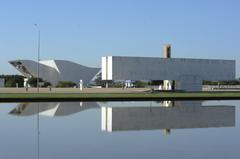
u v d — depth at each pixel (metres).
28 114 27.91
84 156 13.32
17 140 16.67
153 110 31.28
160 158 13.10
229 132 19.28
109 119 24.94
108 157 13.18
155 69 73.94
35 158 12.97
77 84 129.12
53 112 29.45
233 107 34.78
